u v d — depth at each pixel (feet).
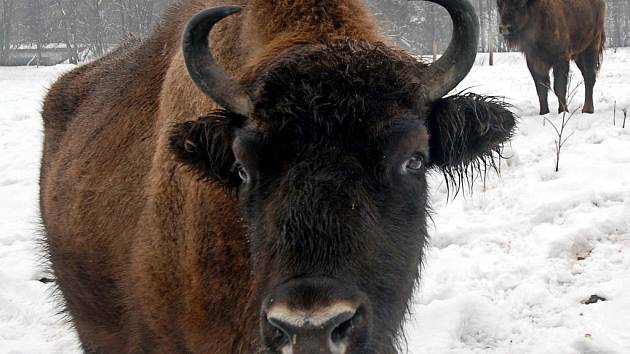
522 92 61.72
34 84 108.06
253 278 12.26
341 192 10.13
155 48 17.58
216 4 15.06
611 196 28.73
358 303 9.86
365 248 10.27
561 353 19.35
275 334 9.98
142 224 14.92
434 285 23.57
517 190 30.55
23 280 26.81
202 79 11.41
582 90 59.82
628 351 19.04
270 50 12.23
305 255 9.86
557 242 25.12
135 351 16.07
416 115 11.29
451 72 11.78
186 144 12.48
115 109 17.88
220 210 13.15
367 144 10.53
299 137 10.45
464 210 29.76
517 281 23.34
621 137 37.65
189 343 14.26
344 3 12.84
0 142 54.90
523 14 49.44
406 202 11.37
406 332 20.76
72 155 18.81
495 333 20.90
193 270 13.64
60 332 23.43
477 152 13.39
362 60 11.14
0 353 21.93
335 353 9.52
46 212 19.56
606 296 21.86
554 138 38.86
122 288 15.72
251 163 10.91
